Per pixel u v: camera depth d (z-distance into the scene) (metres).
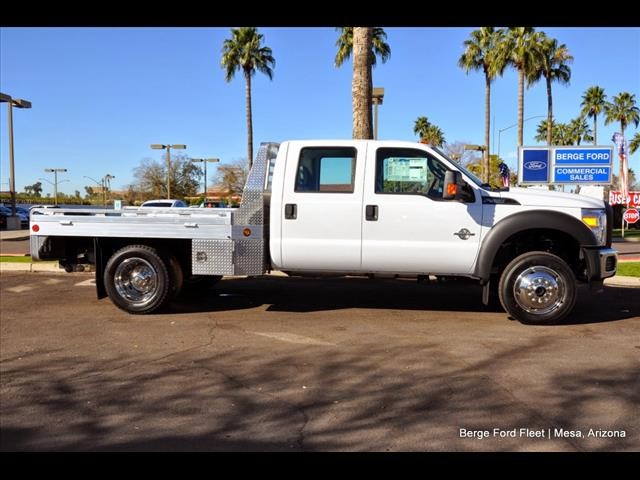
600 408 3.97
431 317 6.98
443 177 6.54
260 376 4.69
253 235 6.84
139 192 56.59
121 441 3.46
